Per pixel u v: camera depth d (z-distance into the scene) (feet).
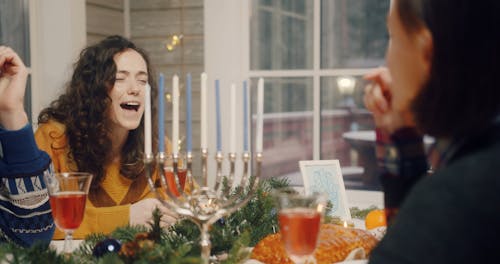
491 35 2.50
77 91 7.34
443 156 2.69
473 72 2.53
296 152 10.66
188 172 4.32
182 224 4.91
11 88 5.52
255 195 5.62
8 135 5.51
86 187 4.49
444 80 2.60
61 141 7.28
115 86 7.32
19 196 5.61
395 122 3.49
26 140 5.58
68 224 4.42
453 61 2.56
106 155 7.26
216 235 4.64
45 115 7.50
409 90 2.86
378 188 10.14
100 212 6.50
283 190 5.33
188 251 4.11
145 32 12.03
